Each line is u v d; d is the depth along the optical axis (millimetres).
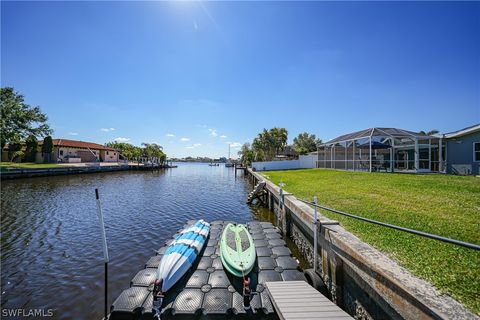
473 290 3102
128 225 12898
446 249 4453
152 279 6168
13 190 23766
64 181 32500
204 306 5230
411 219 6191
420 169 21172
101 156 65062
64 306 5980
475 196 8094
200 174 56781
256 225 11031
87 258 8664
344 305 5027
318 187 13094
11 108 35562
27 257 8719
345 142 22562
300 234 9039
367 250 4402
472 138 17203
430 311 2680
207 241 9102
